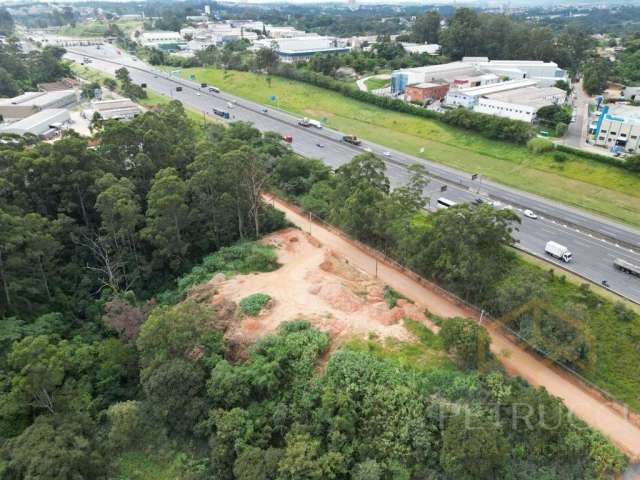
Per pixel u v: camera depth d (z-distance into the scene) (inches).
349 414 1647.4
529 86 6599.4
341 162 4478.3
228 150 3208.7
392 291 2426.2
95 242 2664.9
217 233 2920.8
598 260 2864.2
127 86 6638.8
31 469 1460.4
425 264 2477.9
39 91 7145.7
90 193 2748.5
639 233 3213.6
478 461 1449.3
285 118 5925.2
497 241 2240.4
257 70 7815.0
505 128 4734.3
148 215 2687.0
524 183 4065.0
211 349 1961.1
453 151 4808.1
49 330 2096.5
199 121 5575.8
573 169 4138.8
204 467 1690.5
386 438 1600.6
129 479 1670.8
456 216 2257.6
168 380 1753.2
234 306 2220.7
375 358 1828.2
